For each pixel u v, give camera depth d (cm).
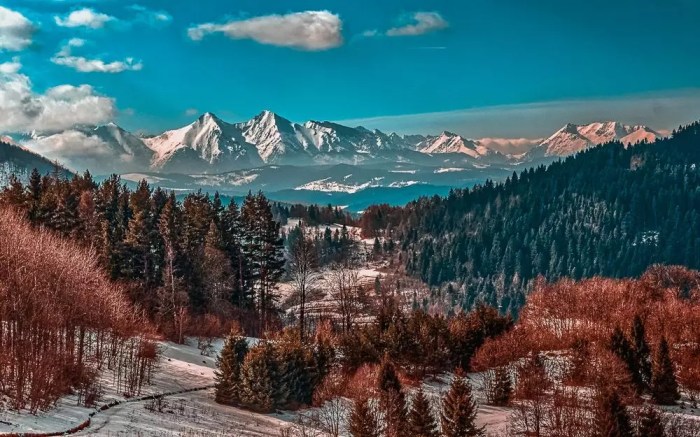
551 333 9119
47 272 5769
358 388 6262
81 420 4531
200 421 5406
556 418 5494
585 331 8638
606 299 9831
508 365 8044
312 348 7150
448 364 8462
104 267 9200
